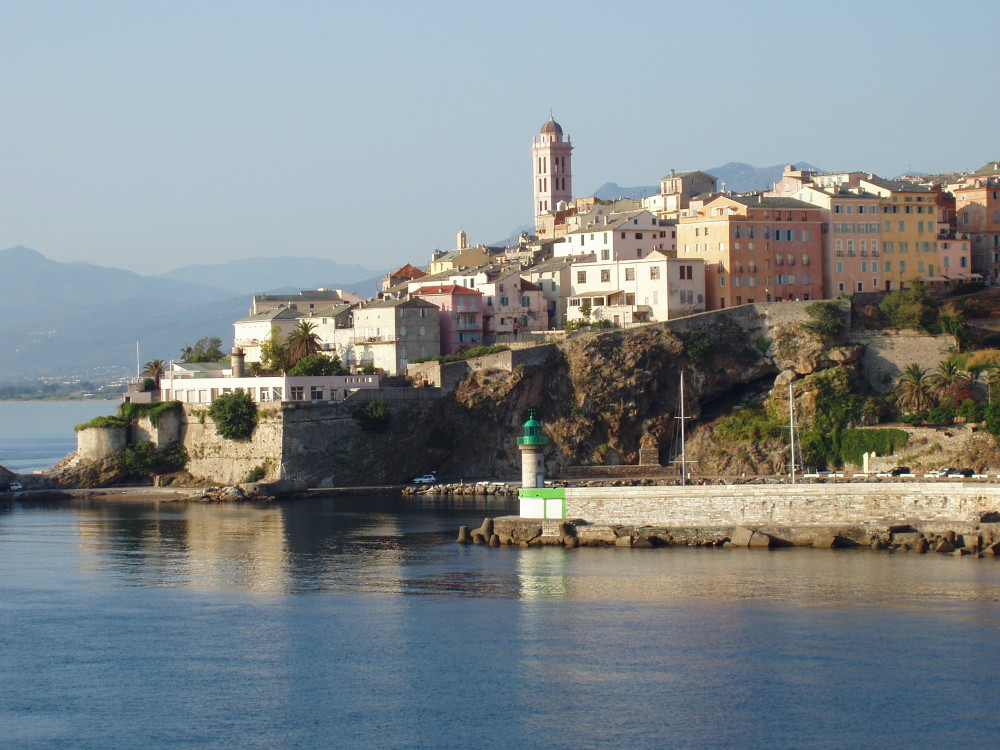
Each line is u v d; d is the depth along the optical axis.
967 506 167.00
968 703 109.62
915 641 125.44
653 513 179.25
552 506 184.25
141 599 155.00
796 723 106.44
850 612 135.88
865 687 113.75
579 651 126.31
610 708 110.88
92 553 189.50
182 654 129.88
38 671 125.25
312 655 128.12
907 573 152.12
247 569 172.75
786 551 167.75
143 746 106.06
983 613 134.38
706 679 116.94
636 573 157.62
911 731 104.31
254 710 113.12
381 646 130.50
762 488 175.00
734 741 103.25
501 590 152.62
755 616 135.88
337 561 176.38
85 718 112.31
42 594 159.00
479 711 111.06
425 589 155.12
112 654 130.62
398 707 112.69
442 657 125.94
